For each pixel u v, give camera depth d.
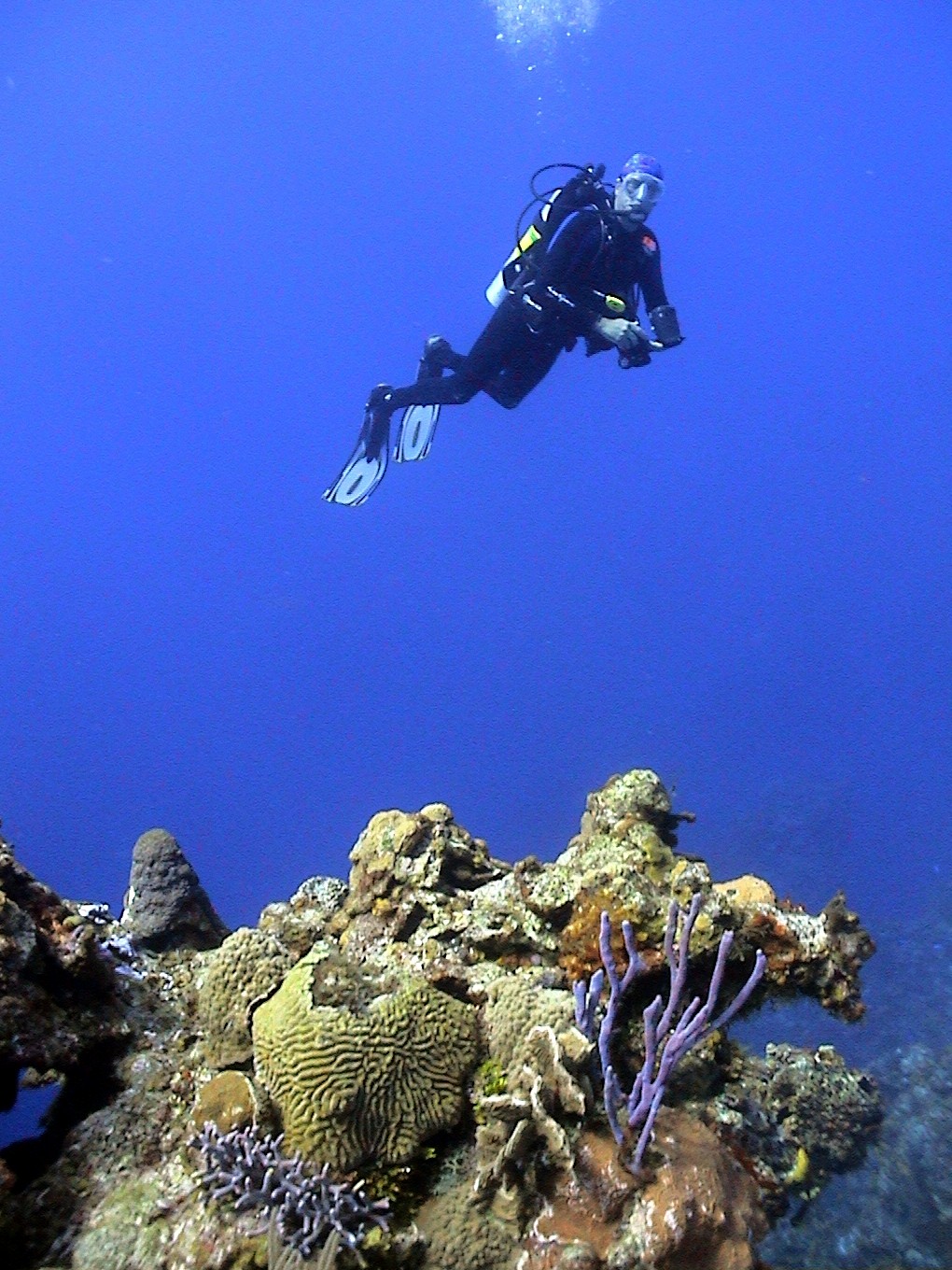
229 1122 3.39
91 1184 3.51
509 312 8.62
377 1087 3.32
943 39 77.75
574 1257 3.04
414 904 4.46
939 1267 3.98
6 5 66.94
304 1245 3.00
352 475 11.23
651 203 7.61
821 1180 4.42
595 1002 3.48
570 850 4.76
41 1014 3.71
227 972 3.88
